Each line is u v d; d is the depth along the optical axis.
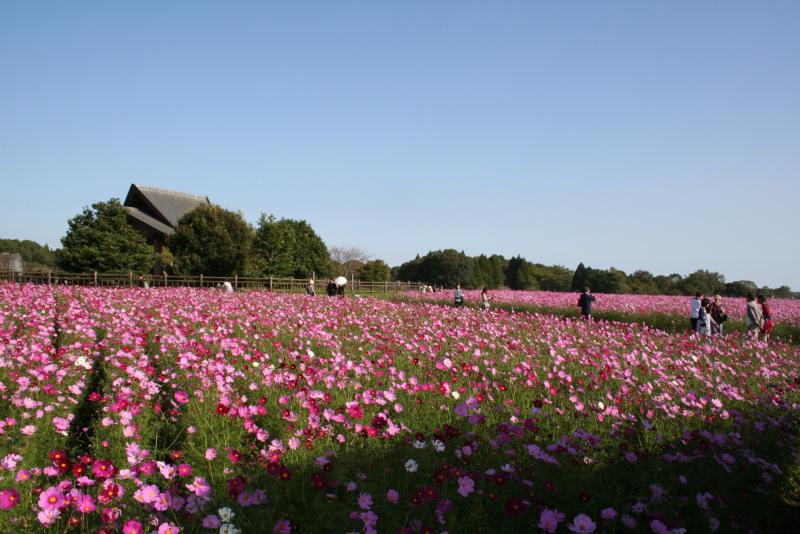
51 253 83.38
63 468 3.99
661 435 5.25
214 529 3.38
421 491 3.63
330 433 4.91
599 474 4.48
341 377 6.82
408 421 5.62
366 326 11.98
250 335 10.24
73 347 7.87
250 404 5.95
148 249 37.06
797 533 4.23
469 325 13.50
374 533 3.32
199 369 7.05
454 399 6.34
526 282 84.12
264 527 3.46
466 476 3.84
